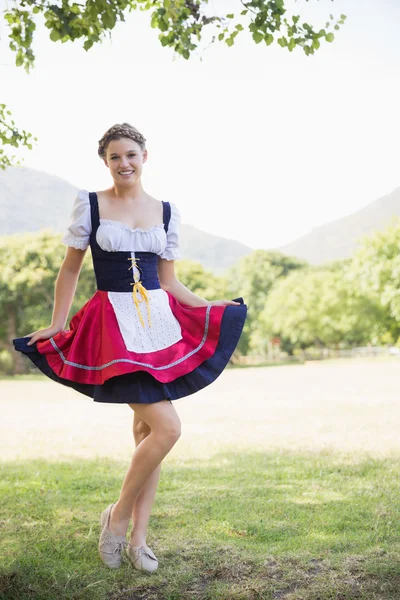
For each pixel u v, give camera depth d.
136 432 3.06
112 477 4.70
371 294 43.78
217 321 2.94
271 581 2.62
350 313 45.66
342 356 48.16
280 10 3.52
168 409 2.72
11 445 6.80
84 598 2.52
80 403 13.03
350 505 3.68
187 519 3.48
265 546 3.02
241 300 3.15
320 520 3.41
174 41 3.76
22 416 10.31
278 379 18.88
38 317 38.50
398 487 4.09
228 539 3.15
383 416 8.00
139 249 2.92
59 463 5.43
